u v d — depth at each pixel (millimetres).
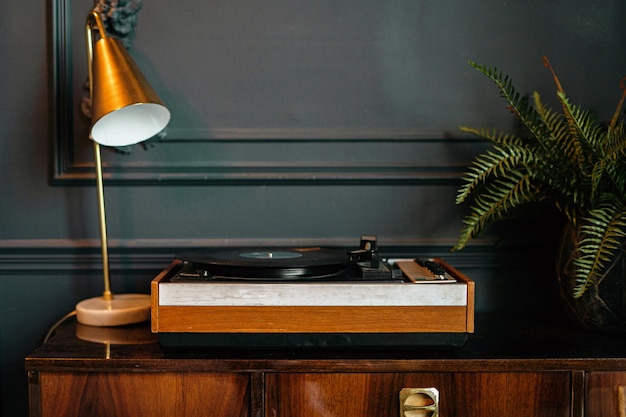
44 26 1188
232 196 1215
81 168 1195
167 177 1194
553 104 1220
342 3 1202
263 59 1203
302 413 890
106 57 990
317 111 1211
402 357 894
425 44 1211
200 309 888
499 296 1236
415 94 1214
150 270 1215
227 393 889
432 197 1224
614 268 1006
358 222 1223
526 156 1025
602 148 984
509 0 1210
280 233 1220
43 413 882
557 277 1083
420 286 896
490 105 1218
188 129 1202
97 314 1042
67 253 1204
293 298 892
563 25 1214
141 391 885
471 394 893
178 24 1194
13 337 1215
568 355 908
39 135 1198
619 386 899
